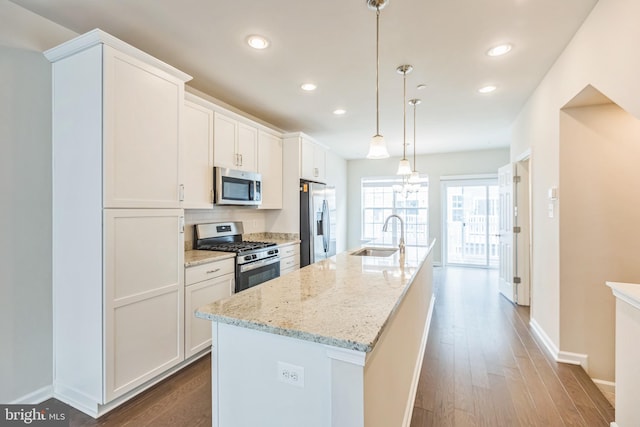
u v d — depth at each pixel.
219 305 1.25
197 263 2.45
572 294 2.49
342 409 0.96
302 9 1.89
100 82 1.80
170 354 2.23
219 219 3.52
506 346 2.83
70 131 1.91
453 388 2.16
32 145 1.94
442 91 3.20
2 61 1.83
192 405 1.95
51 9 1.89
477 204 6.52
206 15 1.95
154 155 2.11
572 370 2.39
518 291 4.08
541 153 2.96
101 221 1.81
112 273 1.85
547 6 1.88
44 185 1.99
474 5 1.86
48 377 2.02
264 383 1.14
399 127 4.59
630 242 2.34
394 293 1.40
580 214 2.45
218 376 1.23
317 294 1.39
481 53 2.43
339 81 2.95
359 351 0.90
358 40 2.24
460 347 2.81
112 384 1.86
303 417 1.07
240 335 1.19
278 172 4.11
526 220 4.06
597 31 1.88
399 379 1.57
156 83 2.13
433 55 2.46
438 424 1.79
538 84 3.02
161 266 2.16
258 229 4.17
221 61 2.55
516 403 1.99
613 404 2.02
